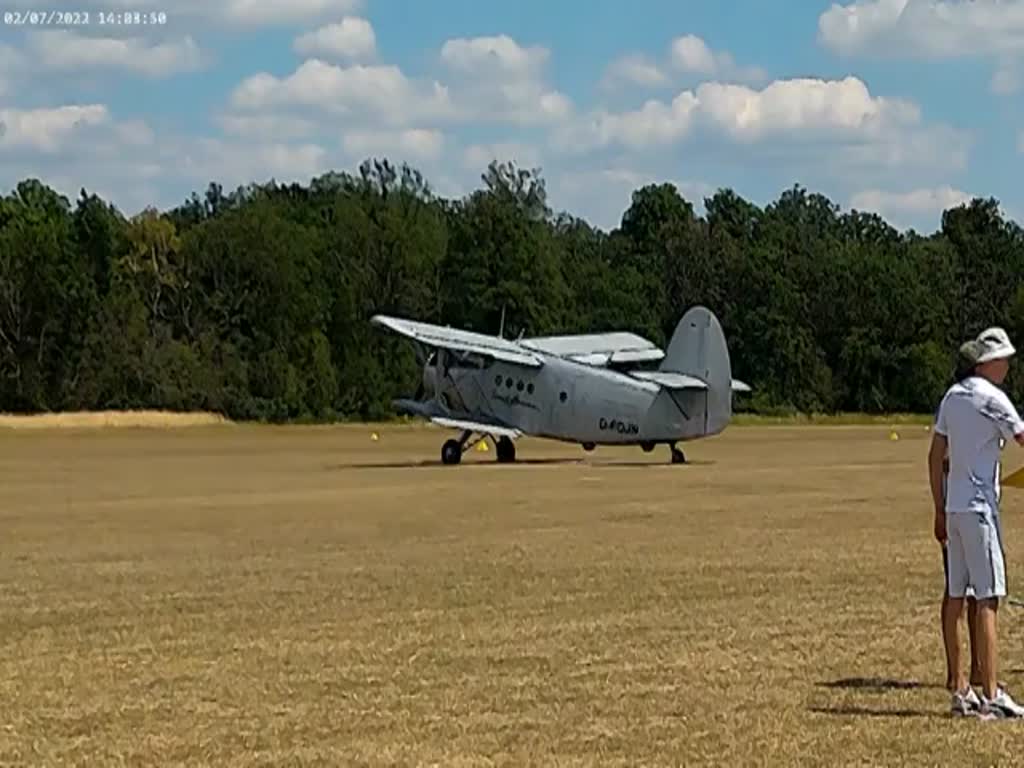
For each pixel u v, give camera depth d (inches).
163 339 3641.7
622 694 424.2
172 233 3784.5
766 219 4997.5
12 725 395.2
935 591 623.8
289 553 800.3
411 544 836.0
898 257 4340.6
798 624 542.6
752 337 4072.3
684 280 4254.4
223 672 465.7
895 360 4023.1
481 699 420.2
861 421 3671.3
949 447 396.2
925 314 4057.6
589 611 581.0
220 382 3597.4
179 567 745.0
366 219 3929.6
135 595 645.3
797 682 438.9
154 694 433.4
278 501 1169.4
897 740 368.5
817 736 373.1
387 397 3764.8
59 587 674.2
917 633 520.1
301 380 3663.9
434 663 475.2
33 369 3580.2
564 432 1750.7
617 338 2009.1
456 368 1802.4
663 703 412.2
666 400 1713.8
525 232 3929.6
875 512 1008.9
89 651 507.2
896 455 1863.9
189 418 3442.4
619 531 893.8
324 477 1486.2
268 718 400.5
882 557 745.6
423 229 3946.9
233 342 3708.2
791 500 1120.2
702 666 464.4
